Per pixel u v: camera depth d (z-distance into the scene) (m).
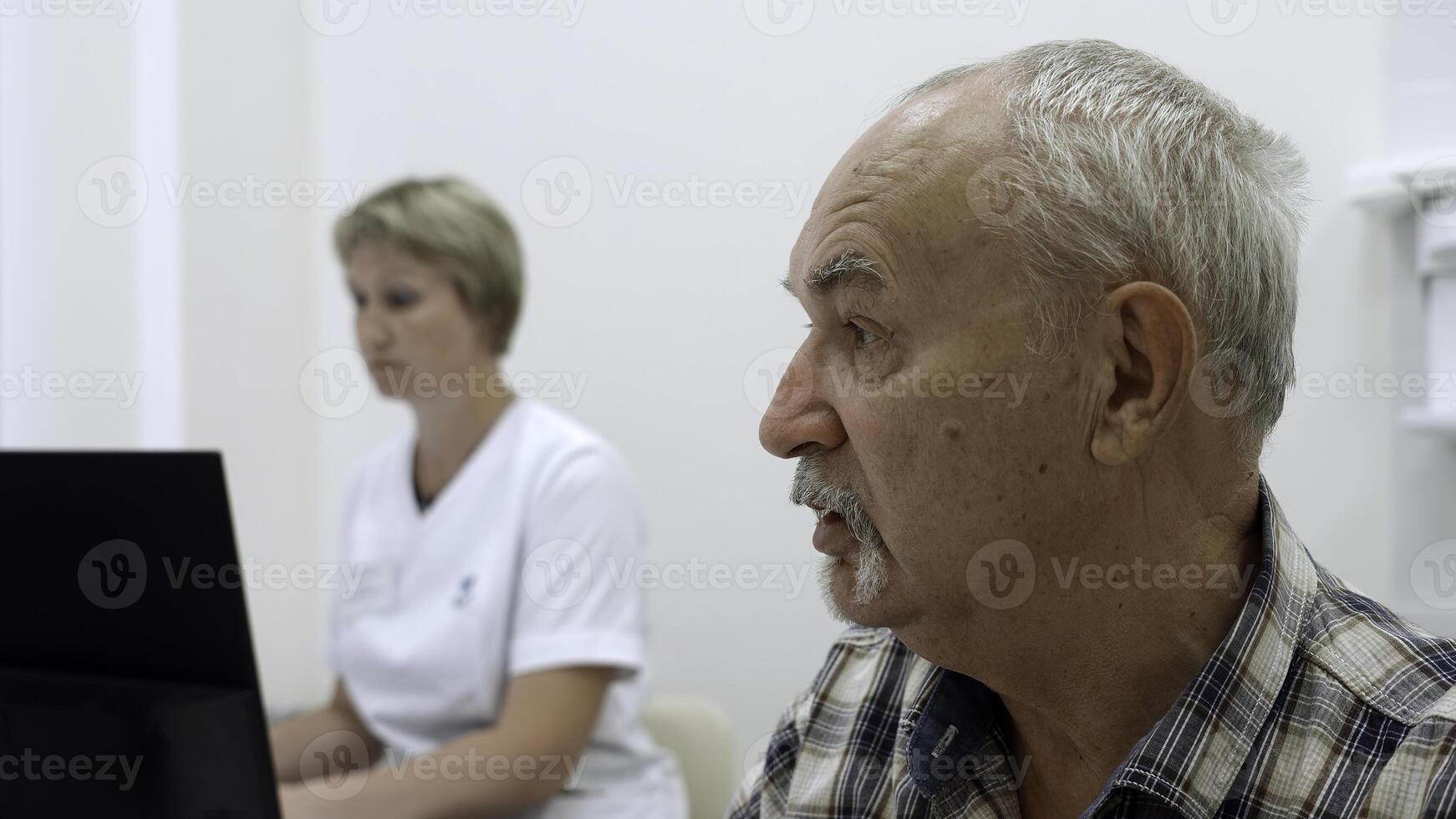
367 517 1.50
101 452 0.65
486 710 1.33
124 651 0.67
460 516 1.38
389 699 1.38
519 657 1.25
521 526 1.34
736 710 1.85
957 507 0.56
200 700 0.65
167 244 2.09
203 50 2.10
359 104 2.21
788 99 1.79
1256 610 0.56
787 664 1.82
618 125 1.95
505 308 1.46
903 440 0.56
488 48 2.07
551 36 2.01
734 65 1.83
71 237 2.14
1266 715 0.55
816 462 0.61
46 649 0.68
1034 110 0.56
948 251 0.54
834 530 0.61
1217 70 1.39
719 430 1.87
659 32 1.91
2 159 2.15
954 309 0.55
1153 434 0.55
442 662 1.33
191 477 0.64
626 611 1.29
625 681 1.34
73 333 2.16
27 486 0.67
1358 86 1.30
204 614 0.65
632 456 1.94
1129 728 0.60
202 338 2.11
